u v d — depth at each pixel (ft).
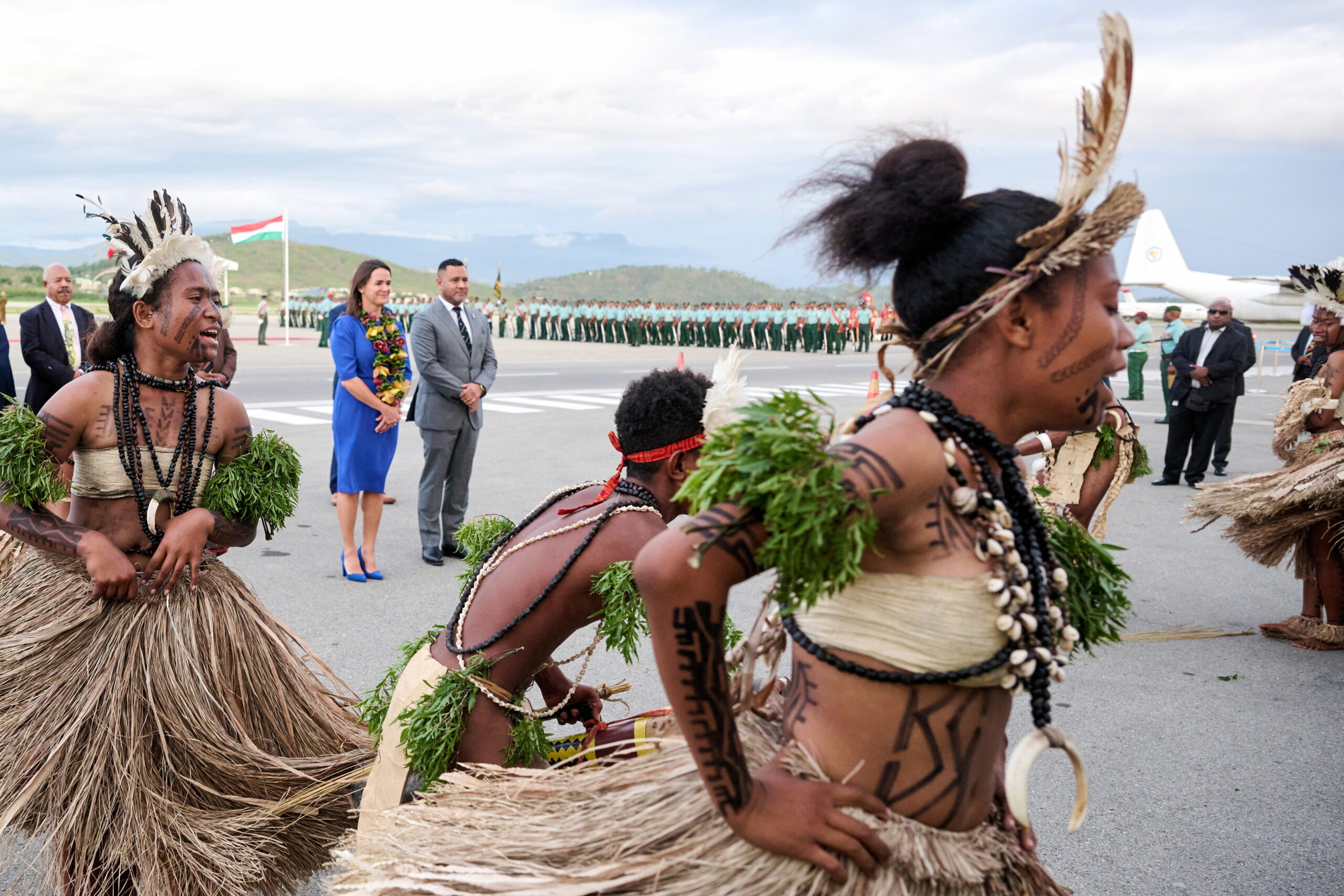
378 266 19.19
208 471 9.11
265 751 8.87
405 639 16.12
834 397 58.18
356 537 22.85
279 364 74.90
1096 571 5.40
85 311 24.29
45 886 8.55
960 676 4.41
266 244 591.78
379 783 7.41
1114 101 4.20
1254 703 14.58
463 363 20.43
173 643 8.47
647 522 7.08
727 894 4.59
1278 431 18.34
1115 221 4.31
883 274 4.81
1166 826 11.05
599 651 15.74
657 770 5.33
